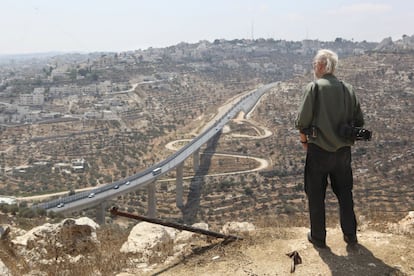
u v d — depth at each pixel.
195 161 112.94
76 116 171.62
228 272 8.47
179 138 151.75
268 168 110.88
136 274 8.97
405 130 125.88
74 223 11.30
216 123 148.75
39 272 9.41
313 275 8.06
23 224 28.73
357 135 8.21
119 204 89.88
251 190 93.38
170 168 90.62
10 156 127.31
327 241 9.28
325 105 8.38
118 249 11.05
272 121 155.00
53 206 69.31
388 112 142.75
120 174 115.94
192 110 199.00
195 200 91.88
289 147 127.62
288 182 98.50
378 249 8.89
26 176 109.00
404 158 103.62
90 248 11.04
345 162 8.70
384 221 11.67
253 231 10.72
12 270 9.45
